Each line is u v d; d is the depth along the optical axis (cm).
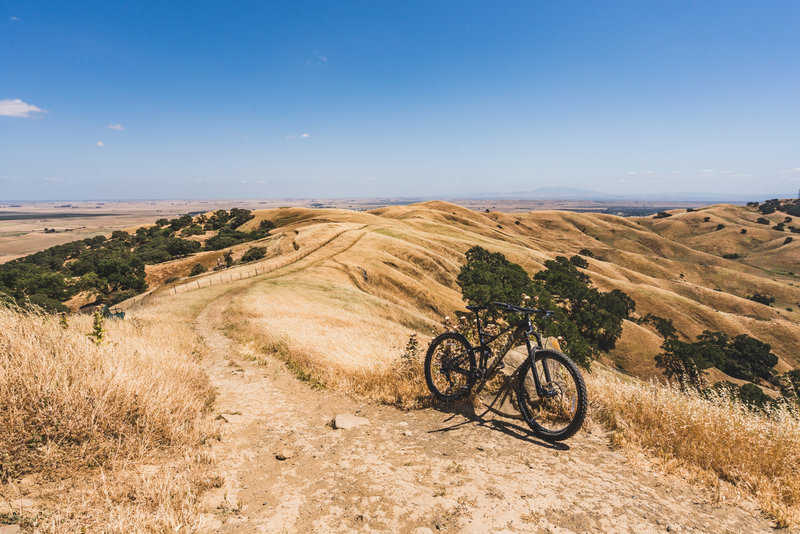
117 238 14488
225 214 16775
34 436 316
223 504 293
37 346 404
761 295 13162
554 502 290
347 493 315
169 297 3472
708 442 383
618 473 343
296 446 423
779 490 323
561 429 423
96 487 289
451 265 8025
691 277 14938
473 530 256
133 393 414
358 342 1363
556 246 16962
